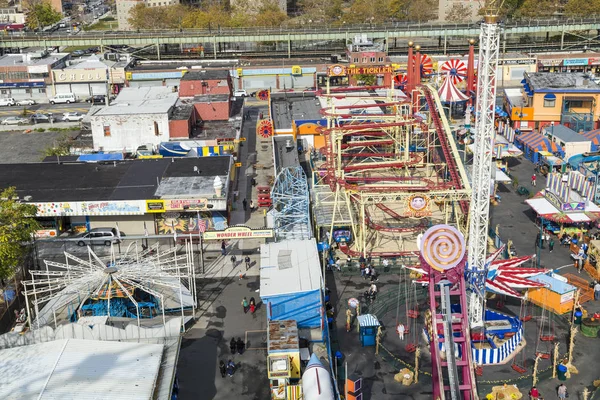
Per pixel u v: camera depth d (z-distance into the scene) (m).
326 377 52.59
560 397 53.38
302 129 115.06
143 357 53.00
